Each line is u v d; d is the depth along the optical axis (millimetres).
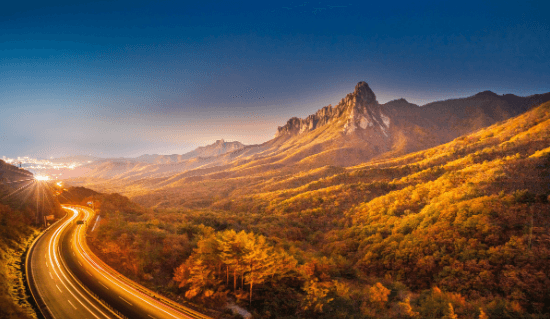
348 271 55031
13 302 31812
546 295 33969
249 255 36250
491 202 57625
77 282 39750
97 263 47375
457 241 49906
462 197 68625
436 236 54188
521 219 49938
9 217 61781
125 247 50406
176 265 47312
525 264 39562
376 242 65562
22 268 44125
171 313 33031
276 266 40438
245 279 41156
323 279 45625
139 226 64812
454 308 34562
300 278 45750
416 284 46875
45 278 40719
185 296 37344
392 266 53844
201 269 38625
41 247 55125
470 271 42656
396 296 41875
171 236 59250
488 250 44781
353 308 37719
